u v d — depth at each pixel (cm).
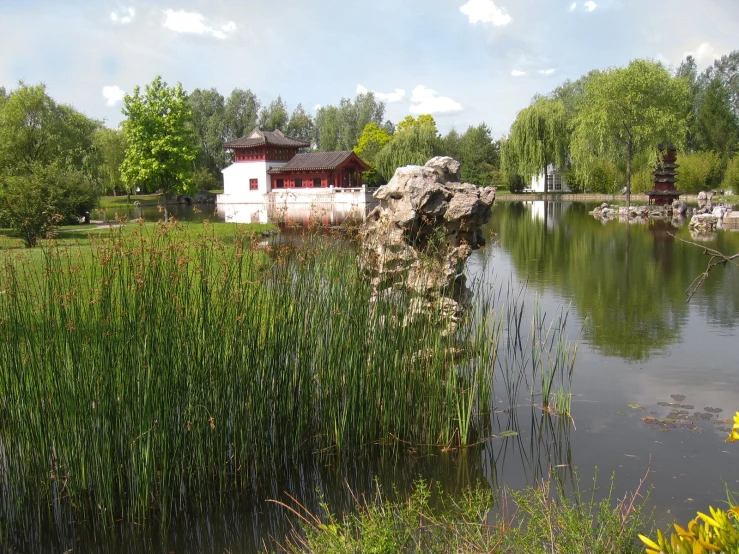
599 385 620
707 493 414
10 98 2859
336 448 489
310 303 504
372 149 5694
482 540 307
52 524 396
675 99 2798
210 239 491
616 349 736
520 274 1269
